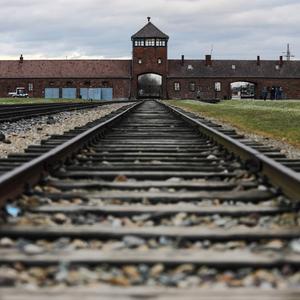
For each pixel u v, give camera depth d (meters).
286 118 26.05
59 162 8.40
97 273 3.78
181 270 3.83
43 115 26.23
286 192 6.20
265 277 3.71
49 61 119.69
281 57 120.25
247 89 133.00
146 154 10.23
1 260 3.90
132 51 117.12
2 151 11.78
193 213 5.51
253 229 4.80
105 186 6.97
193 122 16.73
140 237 4.62
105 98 116.56
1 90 117.56
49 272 3.78
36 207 5.63
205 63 119.44
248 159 8.30
